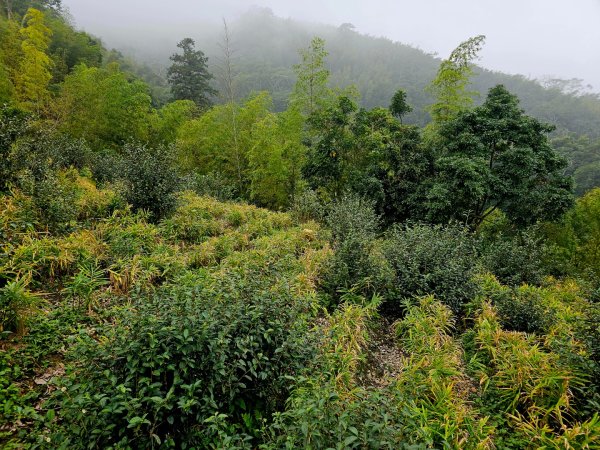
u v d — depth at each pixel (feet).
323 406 9.65
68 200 24.79
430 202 48.24
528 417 15.40
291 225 42.73
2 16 101.55
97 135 68.90
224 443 9.70
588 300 19.26
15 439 10.02
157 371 10.14
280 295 14.93
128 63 204.44
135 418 8.75
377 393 10.37
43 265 18.98
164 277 22.58
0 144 23.43
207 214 37.93
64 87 72.38
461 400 15.31
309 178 58.95
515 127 49.26
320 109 60.23
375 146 53.78
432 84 59.62
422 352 19.08
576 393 15.71
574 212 64.39
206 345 11.34
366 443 9.00
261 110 71.36
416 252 26.11
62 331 15.10
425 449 9.38
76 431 9.07
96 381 10.18
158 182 31.30
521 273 35.17
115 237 24.50
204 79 134.21
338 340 17.94
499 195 47.44
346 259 25.46
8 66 70.64
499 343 19.63
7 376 12.19
